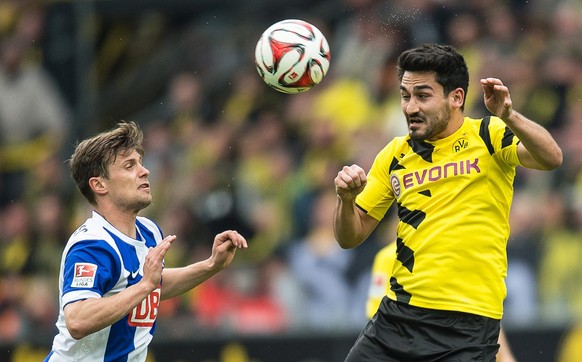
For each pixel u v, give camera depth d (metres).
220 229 41.66
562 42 43.09
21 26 47.56
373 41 44.50
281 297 38.50
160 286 20.36
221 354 34.88
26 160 46.06
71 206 44.28
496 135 18.61
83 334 18.08
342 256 38.16
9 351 35.97
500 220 18.86
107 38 47.53
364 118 43.09
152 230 20.39
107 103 47.12
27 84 46.84
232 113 45.75
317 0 47.00
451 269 18.77
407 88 18.66
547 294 35.88
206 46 47.75
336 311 37.69
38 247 43.34
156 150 45.19
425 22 43.97
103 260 18.84
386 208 20.08
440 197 18.88
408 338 19.22
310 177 41.50
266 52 21.03
